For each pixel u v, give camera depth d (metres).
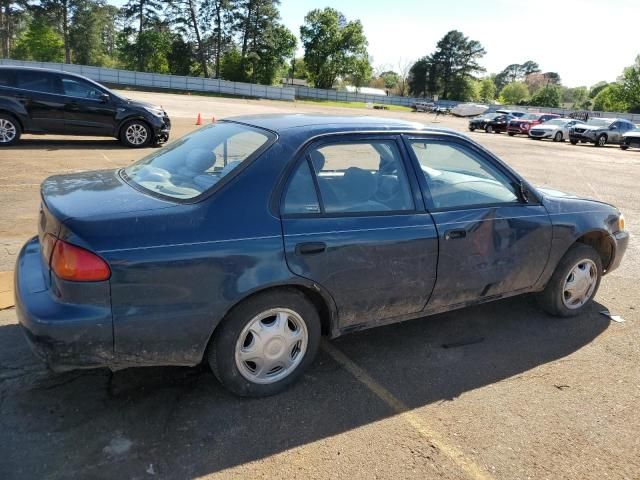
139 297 2.51
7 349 3.37
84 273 2.42
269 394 3.04
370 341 3.82
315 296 3.09
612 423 2.97
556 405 3.12
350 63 87.12
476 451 2.68
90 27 79.62
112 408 2.86
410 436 2.77
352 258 3.02
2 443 2.54
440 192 3.50
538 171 14.25
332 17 84.50
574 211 4.13
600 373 3.51
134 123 12.67
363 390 3.17
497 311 4.44
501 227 3.65
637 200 10.31
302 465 2.52
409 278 3.28
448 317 4.29
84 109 12.15
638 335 4.10
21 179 8.35
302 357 3.11
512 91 118.12
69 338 2.43
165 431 2.70
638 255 6.37
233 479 2.40
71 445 2.56
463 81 101.56
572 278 4.26
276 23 76.62
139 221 2.57
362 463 2.55
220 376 2.89
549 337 4.00
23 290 2.65
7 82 11.55
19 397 2.91
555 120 31.56
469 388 3.26
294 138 3.04
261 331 2.91
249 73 76.62
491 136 29.98
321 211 3.00
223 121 3.72
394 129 3.42
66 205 2.68
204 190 2.80
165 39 74.50
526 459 2.64
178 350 2.68
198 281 2.62
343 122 3.35
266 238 2.76
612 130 27.55
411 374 3.39
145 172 3.29
